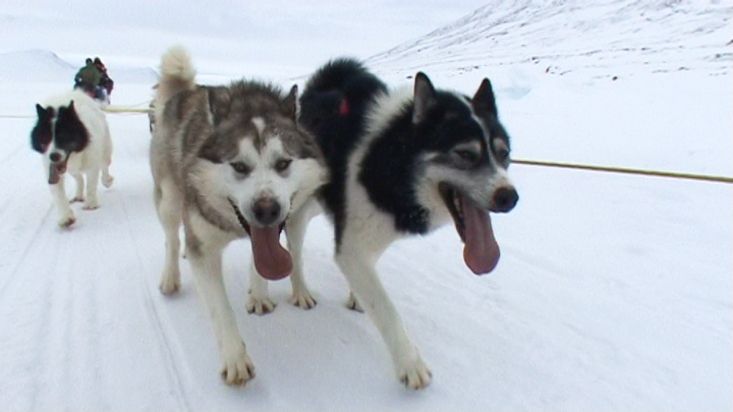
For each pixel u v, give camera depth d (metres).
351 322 1.92
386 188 1.71
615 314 1.92
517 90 7.56
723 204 2.64
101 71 6.04
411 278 2.15
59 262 2.24
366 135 1.79
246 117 1.71
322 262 2.29
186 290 2.06
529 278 2.12
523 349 1.79
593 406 1.61
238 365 1.65
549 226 2.52
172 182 1.97
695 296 1.99
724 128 4.27
